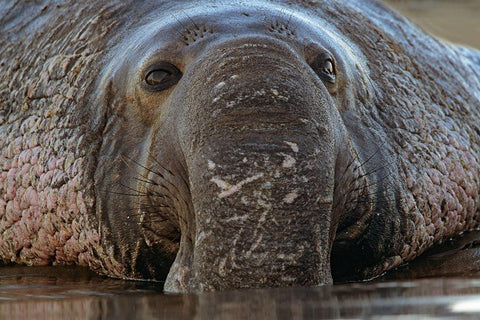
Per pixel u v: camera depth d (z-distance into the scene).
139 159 12.05
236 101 10.23
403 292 9.55
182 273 10.73
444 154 14.55
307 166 9.92
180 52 11.79
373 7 16.36
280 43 11.06
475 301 8.86
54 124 13.65
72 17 14.86
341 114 12.24
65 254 13.62
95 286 12.04
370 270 12.51
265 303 9.08
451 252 14.03
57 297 10.96
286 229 9.80
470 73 17.72
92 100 13.21
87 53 13.93
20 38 15.46
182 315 8.86
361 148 12.33
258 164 9.86
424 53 16.30
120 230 12.41
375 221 12.30
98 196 12.62
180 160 11.06
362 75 13.27
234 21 11.82
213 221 9.94
